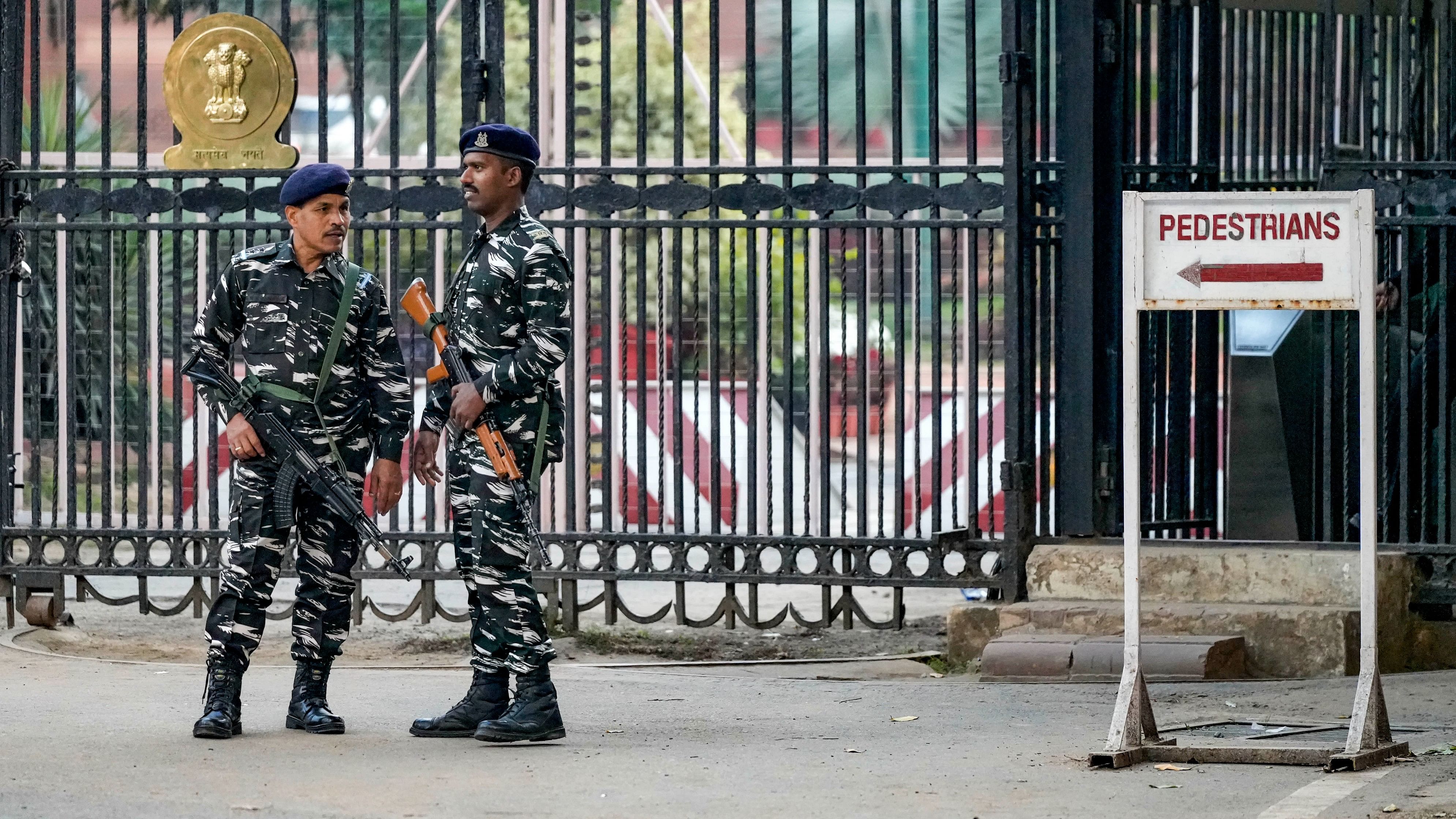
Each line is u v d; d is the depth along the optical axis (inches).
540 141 1861.5
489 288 794.8
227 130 1191.6
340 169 821.9
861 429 1125.7
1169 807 668.7
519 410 794.8
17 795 679.7
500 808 663.8
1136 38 1201.4
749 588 1144.8
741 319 1830.7
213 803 670.5
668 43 1856.5
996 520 1797.5
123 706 900.0
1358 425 1200.8
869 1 1800.0
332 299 821.2
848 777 725.3
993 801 680.4
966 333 1787.6
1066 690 978.1
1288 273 752.3
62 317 1830.7
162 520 1201.4
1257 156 1208.8
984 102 1772.9
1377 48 1333.7
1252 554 1055.0
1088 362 1127.0
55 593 1204.5
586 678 1026.1
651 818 647.1
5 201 1217.4
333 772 729.0
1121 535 1140.5
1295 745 771.4
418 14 1863.9
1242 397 1222.3
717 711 904.3
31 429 1214.9
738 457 1834.4
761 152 1831.9
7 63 1227.2
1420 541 1134.4
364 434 839.1
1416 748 791.1
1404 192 1077.1
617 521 1844.2
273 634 1238.9
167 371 1822.1
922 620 1334.9
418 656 1131.3
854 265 1801.2
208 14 1226.6
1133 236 769.6
